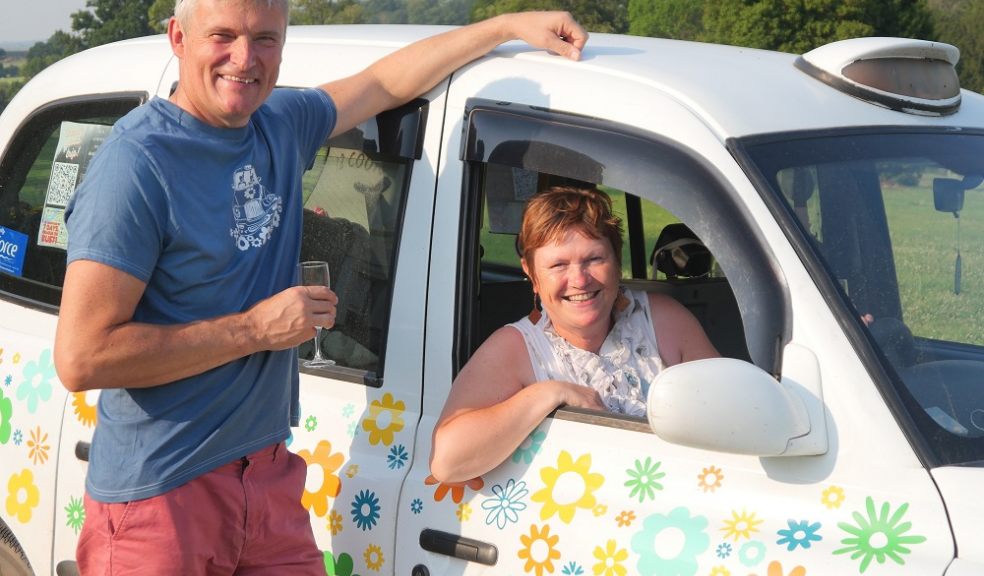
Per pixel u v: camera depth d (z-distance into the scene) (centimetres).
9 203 383
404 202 297
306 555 287
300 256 323
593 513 252
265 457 277
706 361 229
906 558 217
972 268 269
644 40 327
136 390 263
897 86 288
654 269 396
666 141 260
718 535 237
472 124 288
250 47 258
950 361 248
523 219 284
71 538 338
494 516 266
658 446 250
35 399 351
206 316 265
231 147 266
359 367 303
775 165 254
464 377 277
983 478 222
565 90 279
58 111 376
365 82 303
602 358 286
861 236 256
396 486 284
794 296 239
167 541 265
